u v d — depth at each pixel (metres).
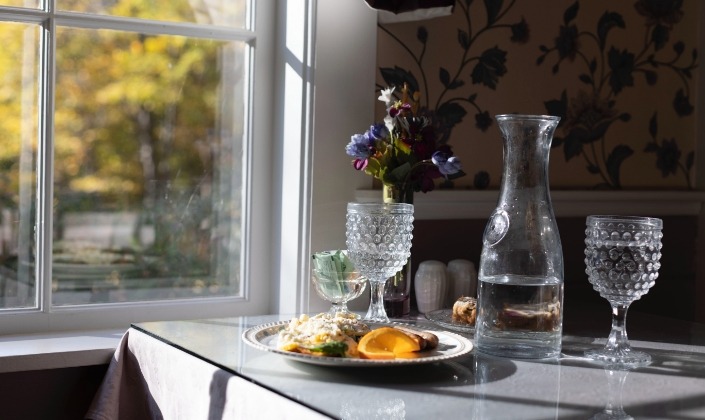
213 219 2.07
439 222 2.15
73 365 1.71
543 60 2.31
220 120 2.07
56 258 1.91
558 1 2.33
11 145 1.85
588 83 2.39
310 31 1.97
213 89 2.05
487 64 2.22
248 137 2.08
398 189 1.85
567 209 2.34
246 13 2.08
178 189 2.03
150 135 1.99
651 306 2.53
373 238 1.69
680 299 2.57
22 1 1.85
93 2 1.92
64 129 1.90
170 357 1.54
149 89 1.98
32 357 1.68
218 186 2.07
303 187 1.99
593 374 1.41
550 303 1.51
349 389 1.30
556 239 1.53
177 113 2.02
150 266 2.01
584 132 2.39
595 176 2.42
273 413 1.25
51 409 1.74
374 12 2.03
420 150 1.83
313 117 1.97
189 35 2.01
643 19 2.49
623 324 1.53
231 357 1.46
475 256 2.20
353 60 2.01
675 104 2.55
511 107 2.26
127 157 1.97
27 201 1.87
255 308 2.10
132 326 1.71
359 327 1.52
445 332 1.59
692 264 2.58
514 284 1.51
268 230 2.11
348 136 2.01
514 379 1.37
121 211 1.97
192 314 2.03
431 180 1.86
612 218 1.49
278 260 2.08
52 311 1.89
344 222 2.02
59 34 1.88
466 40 2.18
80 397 1.76
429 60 2.13
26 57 1.86
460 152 2.19
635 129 2.49
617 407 1.23
